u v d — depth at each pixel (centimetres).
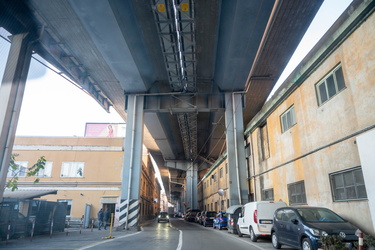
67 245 1130
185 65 1973
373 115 891
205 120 3584
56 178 2825
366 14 912
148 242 1238
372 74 897
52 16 1697
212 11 1612
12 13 1620
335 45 1083
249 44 1705
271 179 1752
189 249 1009
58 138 2942
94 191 2788
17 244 1177
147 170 4653
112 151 2906
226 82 2219
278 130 1648
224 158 3212
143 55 1988
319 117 1204
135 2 1541
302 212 926
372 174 855
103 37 1661
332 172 1105
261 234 1209
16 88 1641
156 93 2402
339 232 783
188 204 5059
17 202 1463
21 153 2878
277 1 1576
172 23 1584
